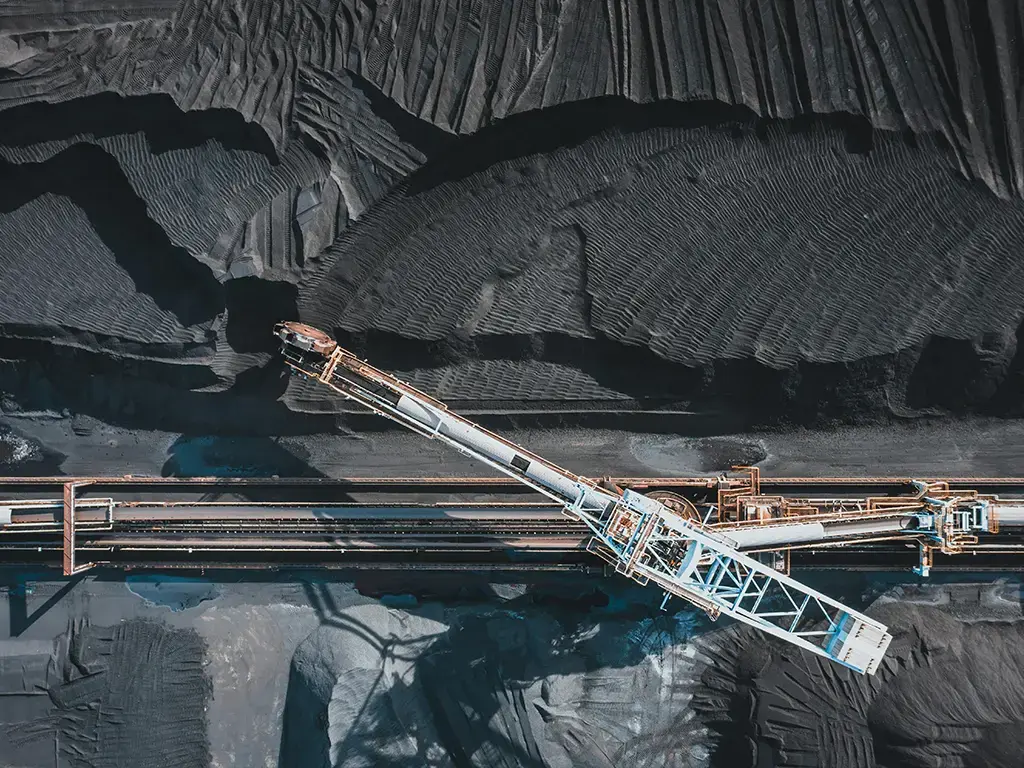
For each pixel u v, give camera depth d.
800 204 23.31
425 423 21.86
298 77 23.16
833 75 22.75
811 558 23.81
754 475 22.81
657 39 22.78
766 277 23.70
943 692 23.52
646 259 23.75
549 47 22.92
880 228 23.30
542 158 23.31
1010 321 23.55
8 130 23.62
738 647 24.39
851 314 23.77
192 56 23.16
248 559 24.53
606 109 22.95
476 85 23.00
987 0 22.41
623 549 21.50
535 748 23.62
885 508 22.38
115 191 23.94
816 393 24.52
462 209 23.67
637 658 24.41
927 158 22.92
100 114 23.36
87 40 23.23
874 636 20.52
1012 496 23.42
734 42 22.73
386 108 23.17
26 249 24.47
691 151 23.22
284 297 23.94
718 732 24.36
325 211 23.55
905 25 22.64
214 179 23.50
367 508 23.97
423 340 24.34
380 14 23.00
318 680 24.47
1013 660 23.80
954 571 24.22
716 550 20.80
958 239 23.23
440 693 24.44
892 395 24.58
